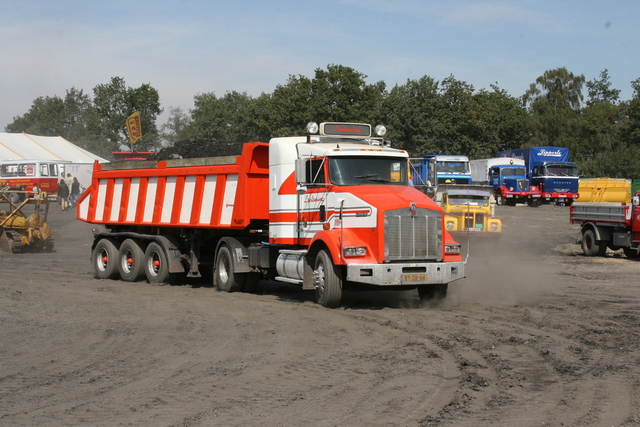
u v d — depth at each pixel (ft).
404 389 22.20
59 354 28.40
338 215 39.73
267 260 45.96
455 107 236.84
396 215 37.45
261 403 20.86
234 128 268.82
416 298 43.98
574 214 80.89
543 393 21.62
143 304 42.32
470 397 21.17
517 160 166.40
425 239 38.17
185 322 35.58
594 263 68.85
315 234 39.99
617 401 20.65
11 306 41.09
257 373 24.59
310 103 203.31
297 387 22.67
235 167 47.09
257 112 236.02
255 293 48.42
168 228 56.44
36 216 87.45
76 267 68.49
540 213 135.85
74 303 42.75
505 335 30.83
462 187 74.74
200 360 26.84
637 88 272.72
